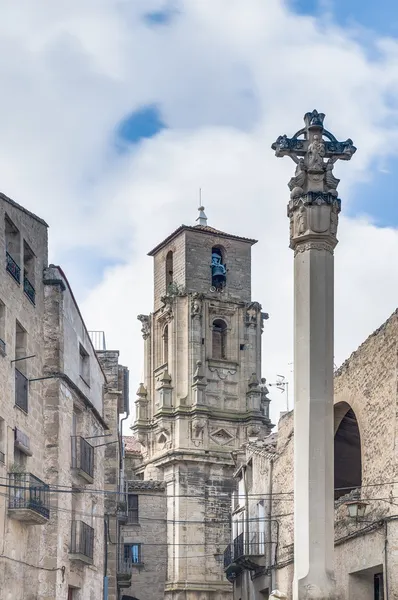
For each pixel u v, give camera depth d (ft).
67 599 128.77
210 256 292.81
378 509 112.98
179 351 283.18
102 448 153.07
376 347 117.29
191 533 262.06
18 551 114.21
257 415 277.64
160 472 274.57
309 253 93.71
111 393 177.17
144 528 262.26
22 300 121.39
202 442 273.13
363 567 115.34
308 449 90.43
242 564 166.20
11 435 113.29
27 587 118.52
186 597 254.27
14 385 115.44
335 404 129.49
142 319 298.97
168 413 276.82
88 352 146.51
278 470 156.97
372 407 117.70
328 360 92.27
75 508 136.67
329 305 93.15
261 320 293.02
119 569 206.90
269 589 156.76
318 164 94.73
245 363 286.05
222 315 288.10
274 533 155.94
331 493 90.12
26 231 125.29
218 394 280.51
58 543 124.06
